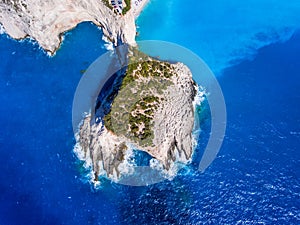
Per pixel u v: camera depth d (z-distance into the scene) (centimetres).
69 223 6900
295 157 7406
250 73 8594
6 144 7750
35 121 7956
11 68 8612
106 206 7038
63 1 8294
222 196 7050
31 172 7431
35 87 8344
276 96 8225
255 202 6962
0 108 8150
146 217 6900
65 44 8862
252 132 7738
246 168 7319
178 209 6950
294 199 6962
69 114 7956
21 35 8944
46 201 7125
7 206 7112
